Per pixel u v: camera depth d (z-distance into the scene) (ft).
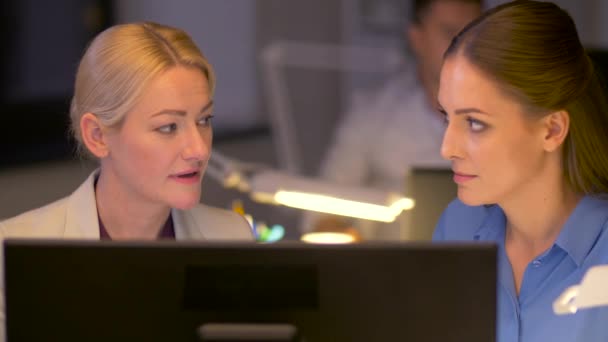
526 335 7.31
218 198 21.02
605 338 6.98
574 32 7.02
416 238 9.08
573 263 7.22
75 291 5.20
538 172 7.14
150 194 7.22
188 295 5.19
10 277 5.20
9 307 5.22
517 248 7.66
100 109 7.14
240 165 9.53
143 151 7.06
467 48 6.79
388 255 5.18
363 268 5.18
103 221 7.79
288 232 19.31
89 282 5.19
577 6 22.35
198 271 5.18
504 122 6.77
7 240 5.20
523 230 7.43
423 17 14.10
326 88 24.43
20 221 7.70
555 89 6.77
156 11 24.38
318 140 24.44
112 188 7.63
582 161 7.15
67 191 20.58
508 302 7.44
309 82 24.21
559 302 5.60
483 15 6.99
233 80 25.26
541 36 6.75
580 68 6.94
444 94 6.90
